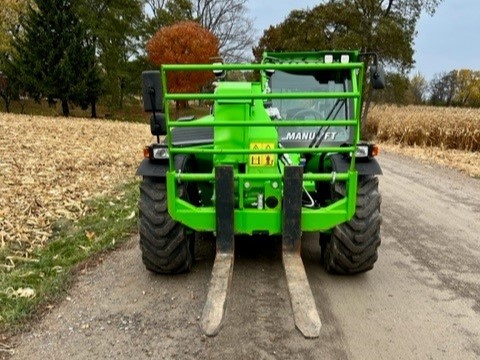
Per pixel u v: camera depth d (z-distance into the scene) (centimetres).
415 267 438
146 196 385
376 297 370
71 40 2989
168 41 3403
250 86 400
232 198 345
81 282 388
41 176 792
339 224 380
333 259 393
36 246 470
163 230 380
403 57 2655
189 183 420
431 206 690
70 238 492
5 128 1502
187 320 328
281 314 339
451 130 1576
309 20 2969
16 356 280
